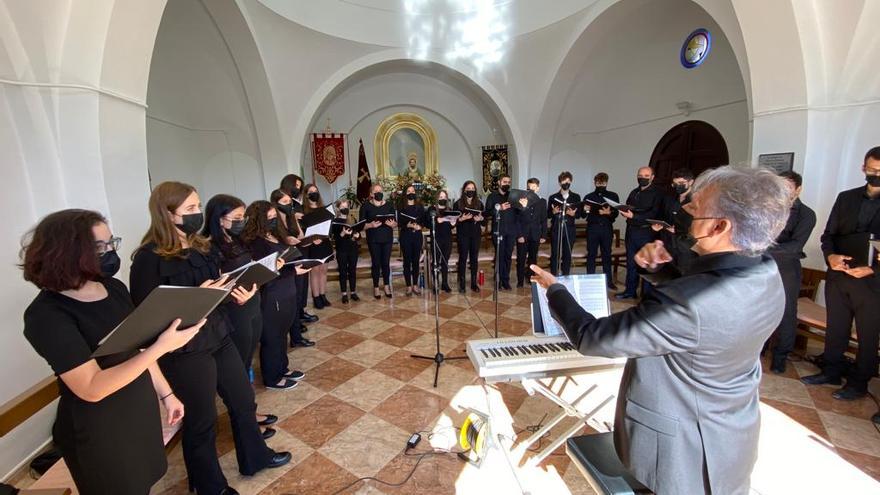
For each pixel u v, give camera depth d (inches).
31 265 38.7
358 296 185.3
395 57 236.5
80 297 42.9
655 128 239.8
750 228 33.3
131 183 94.7
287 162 237.1
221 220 75.8
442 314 157.2
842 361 97.2
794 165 119.0
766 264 35.4
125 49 89.0
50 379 65.4
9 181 75.5
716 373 35.2
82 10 80.0
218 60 194.4
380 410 92.8
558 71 230.5
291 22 195.5
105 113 87.0
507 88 254.7
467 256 203.2
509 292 185.6
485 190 311.1
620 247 228.2
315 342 132.2
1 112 74.7
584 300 66.1
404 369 112.3
